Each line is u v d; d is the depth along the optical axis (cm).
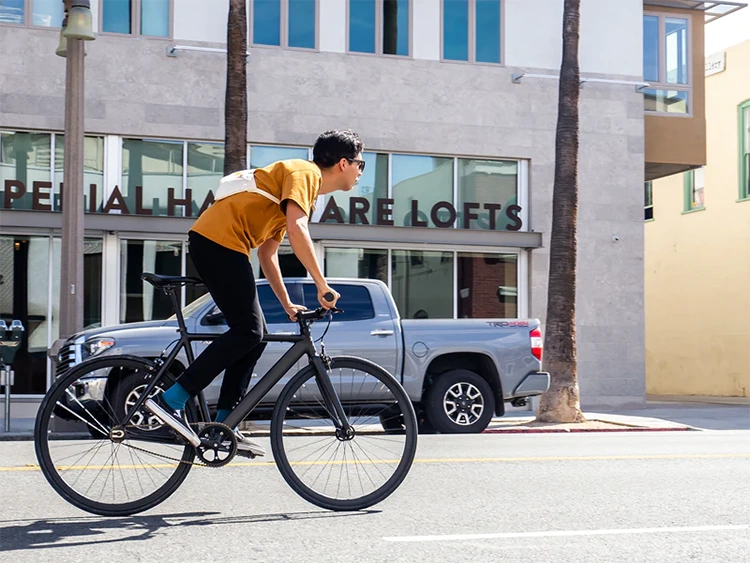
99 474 544
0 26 1747
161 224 1759
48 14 1770
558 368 1569
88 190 1772
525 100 2008
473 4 1994
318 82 1900
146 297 1791
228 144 1509
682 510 596
